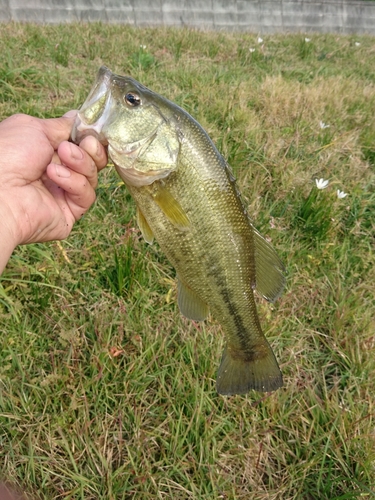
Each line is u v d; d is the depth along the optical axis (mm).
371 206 784
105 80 310
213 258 342
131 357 467
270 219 689
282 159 821
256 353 380
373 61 1787
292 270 619
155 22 1963
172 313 522
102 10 1841
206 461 406
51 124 346
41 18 1732
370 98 1232
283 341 528
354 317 562
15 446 395
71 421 417
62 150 304
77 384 442
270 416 452
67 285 535
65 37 1277
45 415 417
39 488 381
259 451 414
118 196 667
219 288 353
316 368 519
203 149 326
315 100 1109
